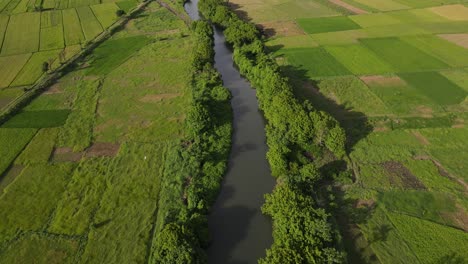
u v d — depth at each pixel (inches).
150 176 2151.8
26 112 2810.0
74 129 2603.3
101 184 2091.5
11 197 2007.9
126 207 1939.0
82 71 3491.6
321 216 1622.8
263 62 3186.5
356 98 2896.2
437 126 2517.2
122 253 1689.2
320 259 1433.3
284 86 2679.6
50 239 1760.6
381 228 1758.1
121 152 2365.9
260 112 2874.0
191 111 2498.8
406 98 2866.6
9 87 3154.5
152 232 1795.0
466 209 1851.6
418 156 2247.8
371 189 1990.7
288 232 1600.6
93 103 2935.5
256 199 2023.9
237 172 2228.1
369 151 2289.6
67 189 2060.8
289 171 2052.2
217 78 3250.5
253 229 1835.6
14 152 2361.0
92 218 1872.5
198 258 1536.7
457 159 2206.0
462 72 3238.2
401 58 3550.7
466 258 1595.7
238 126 2694.4
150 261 1615.4
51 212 1913.1
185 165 2203.5
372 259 1614.2
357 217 1822.1
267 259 1462.8
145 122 2689.5
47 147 2412.6
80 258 1669.5
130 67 3565.5
